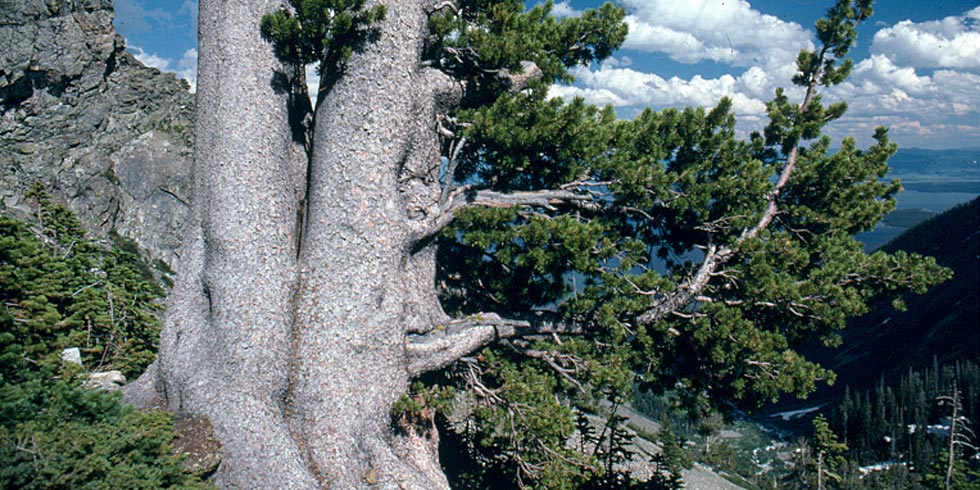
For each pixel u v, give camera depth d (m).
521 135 10.82
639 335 11.91
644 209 12.09
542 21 13.02
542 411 10.95
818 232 13.11
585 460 11.52
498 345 12.84
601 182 12.09
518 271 12.54
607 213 13.09
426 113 11.54
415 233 11.20
